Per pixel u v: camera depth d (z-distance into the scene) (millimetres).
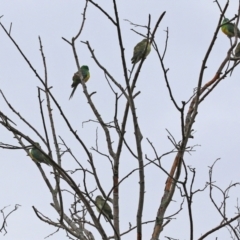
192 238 8164
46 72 11016
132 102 9000
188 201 8195
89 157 9352
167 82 8453
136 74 9266
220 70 10898
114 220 9516
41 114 9953
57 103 8969
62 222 9547
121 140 9961
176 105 8508
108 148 10320
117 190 9742
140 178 8836
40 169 11359
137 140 8969
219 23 8516
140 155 8945
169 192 9266
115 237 8758
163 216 9164
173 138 8922
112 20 8625
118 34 8664
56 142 10734
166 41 8539
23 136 8688
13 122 8906
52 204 10711
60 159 10562
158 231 9070
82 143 9258
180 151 8711
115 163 9969
